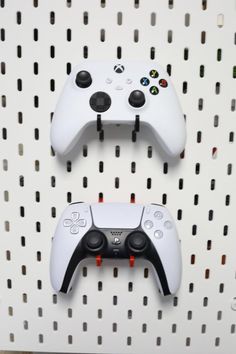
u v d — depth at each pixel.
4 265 0.56
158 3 0.50
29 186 0.54
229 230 0.55
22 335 0.58
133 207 0.52
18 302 0.57
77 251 0.50
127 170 0.53
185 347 0.58
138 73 0.49
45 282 0.57
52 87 0.52
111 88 0.48
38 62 0.51
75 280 0.56
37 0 0.50
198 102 0.52
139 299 0.57
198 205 0.54
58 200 0.54
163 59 0.51
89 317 0.57
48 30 0.50
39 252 0.56
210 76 0.51
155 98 0.48
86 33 0.50
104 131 0.52
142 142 0.53
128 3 0.50
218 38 0.50
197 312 0.57
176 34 0.50
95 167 0.53
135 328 0.58
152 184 0.54
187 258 0.55
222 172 0.53
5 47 0.51
